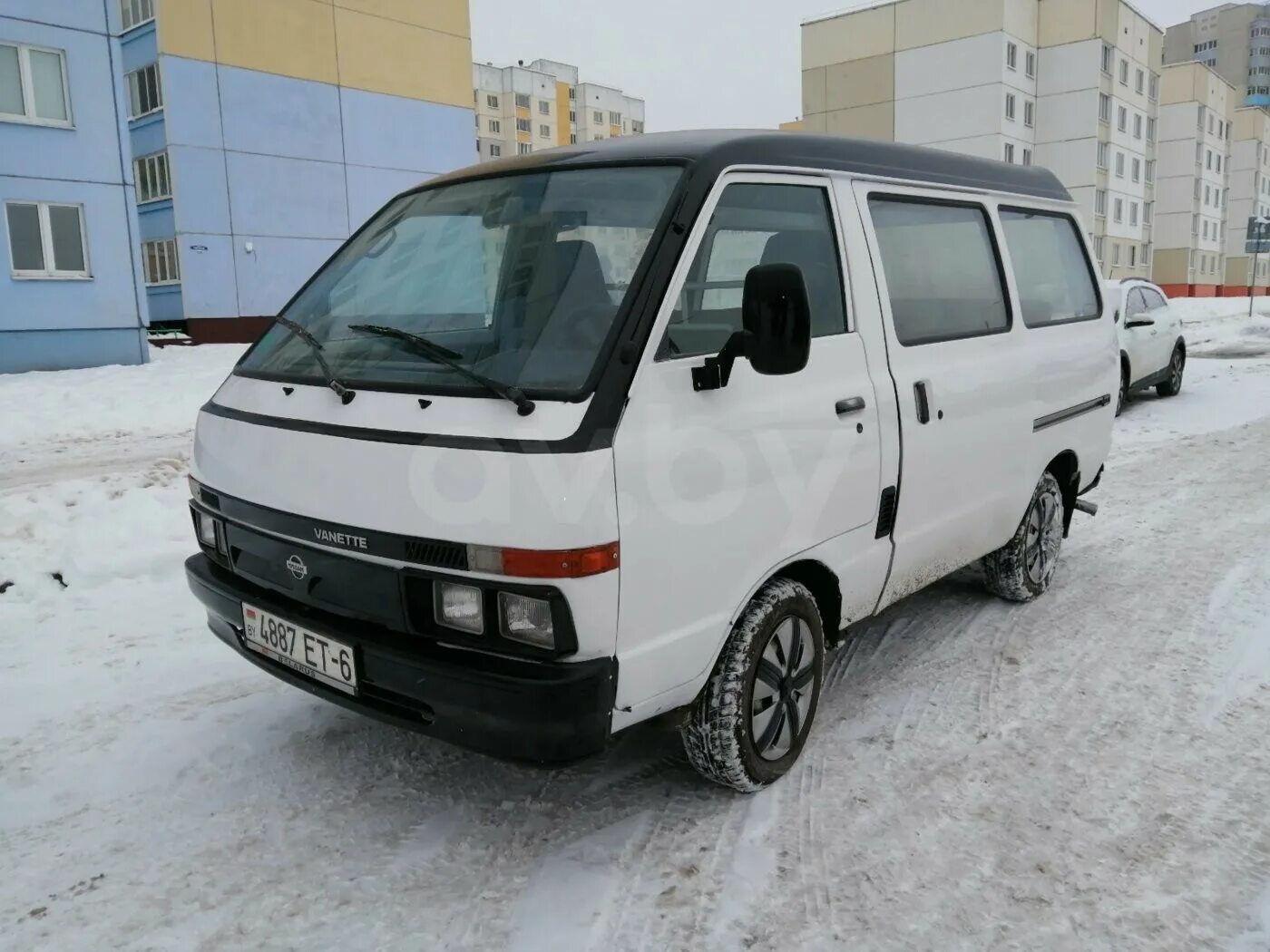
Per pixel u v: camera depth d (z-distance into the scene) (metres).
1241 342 19.28
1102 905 2.53
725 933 2.42
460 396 2.55
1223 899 2.55
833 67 43.94
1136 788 3.09
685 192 2.75
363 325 3.07
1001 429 4.07
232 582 3.02
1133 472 7.69
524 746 2.37
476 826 2.89
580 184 3.01
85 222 17.58
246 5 26.00
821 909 2.51
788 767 3.16
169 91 24.91
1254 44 99.81
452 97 31.22
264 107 26.70
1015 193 4.43
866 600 3.47
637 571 2.45
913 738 3.42
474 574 2.36
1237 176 66.12
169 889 2.61
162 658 4.16
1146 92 48.22
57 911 2.52
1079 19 41.84
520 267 2.89
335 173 28.47
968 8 40.03
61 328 17.41
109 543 5.54
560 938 2.40
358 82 28.67
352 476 2.57
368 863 2.71
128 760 3.28
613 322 2.53
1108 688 3.81
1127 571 5.25
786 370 2.48
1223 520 6.23
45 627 4.54
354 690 2.63
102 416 10.88
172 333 26.19
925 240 3.74
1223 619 4.51
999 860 2.71
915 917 2.48
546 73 92.75
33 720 3.57
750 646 2.88
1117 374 5.26
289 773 3.19
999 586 4.67
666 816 2.94
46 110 17.06
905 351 3.49
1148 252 51.19
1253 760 3.26
